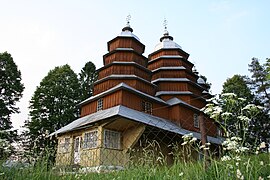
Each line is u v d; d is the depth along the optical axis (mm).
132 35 26812
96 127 18672
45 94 37531
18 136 7145
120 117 17344
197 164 4863
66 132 20672
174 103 25125
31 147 6512
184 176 4219
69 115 36281
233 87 37312
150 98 23109
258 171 3777
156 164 6168
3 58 36188
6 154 5949
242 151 3715
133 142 17938
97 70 25688
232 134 3951
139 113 20656
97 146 17594
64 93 38219
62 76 39969
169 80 27766
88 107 23969
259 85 38469
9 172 5316
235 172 3467
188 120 25391
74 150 19797
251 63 40062
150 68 30047
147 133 18688
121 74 24203
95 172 6453
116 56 25297
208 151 4648
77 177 5746
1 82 35188
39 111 36469
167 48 30172
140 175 5016
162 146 17875
